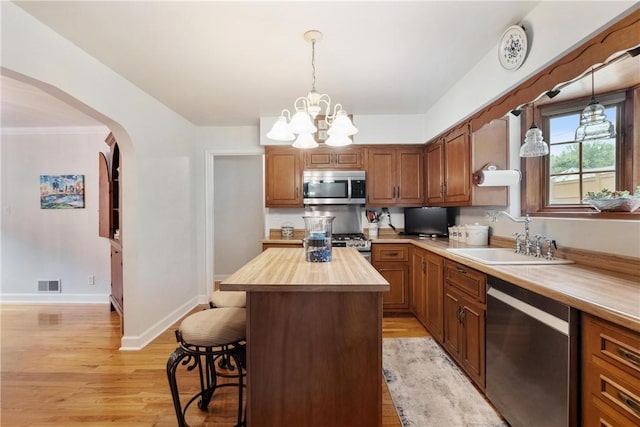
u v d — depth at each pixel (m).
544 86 1.74
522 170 2.51
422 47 2.16
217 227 5.34
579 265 1.81
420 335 2.98
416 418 1.80
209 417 1.84
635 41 1.25
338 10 1.73
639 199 1.61
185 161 3.78
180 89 2.86
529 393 1.47
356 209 4.15
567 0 1.52
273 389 1.50
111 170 3.62
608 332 1.07
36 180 4.09
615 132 1.87
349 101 3.29
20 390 2.13
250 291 1.43
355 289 1.39
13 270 4.11
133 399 2.02
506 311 1.66
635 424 0.98
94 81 2.26
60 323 3.38
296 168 3.88
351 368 1.50
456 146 2.95
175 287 3.49
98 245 4.11
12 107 3.26
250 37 2.00
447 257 2.43
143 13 1.74
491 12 1.77
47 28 1.86
